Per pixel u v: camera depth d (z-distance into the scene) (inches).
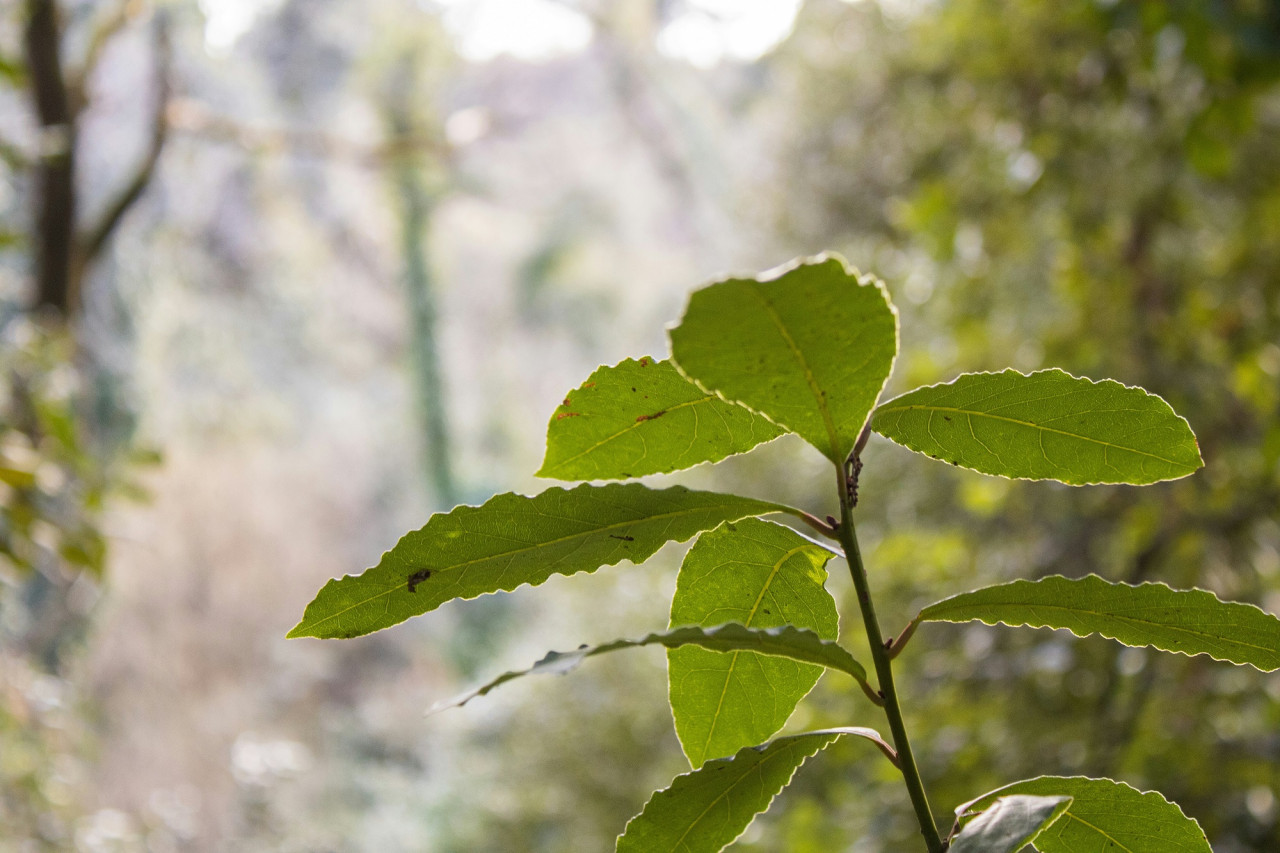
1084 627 24.3
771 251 292.7
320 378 805.9
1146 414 24.3
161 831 295.7
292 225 728.3
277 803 446.0
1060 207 152.3
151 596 464.8
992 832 19.9
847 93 225.5
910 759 22.8
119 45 462.3
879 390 20.7
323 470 708.7
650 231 845.2
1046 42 143.3
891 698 23.0
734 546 26.8
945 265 150.0
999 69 148.7
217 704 470.3
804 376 20.2
